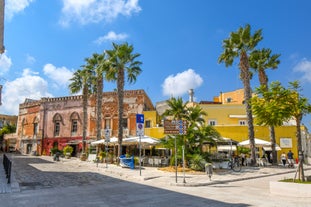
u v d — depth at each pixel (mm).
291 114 12000
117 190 11898
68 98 49625
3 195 10109
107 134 22734
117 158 26797
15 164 26094
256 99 12852
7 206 8242
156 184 14141
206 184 14180
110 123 43938
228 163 22703
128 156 26031
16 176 16250
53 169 21766
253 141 26203
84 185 13344
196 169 20344
